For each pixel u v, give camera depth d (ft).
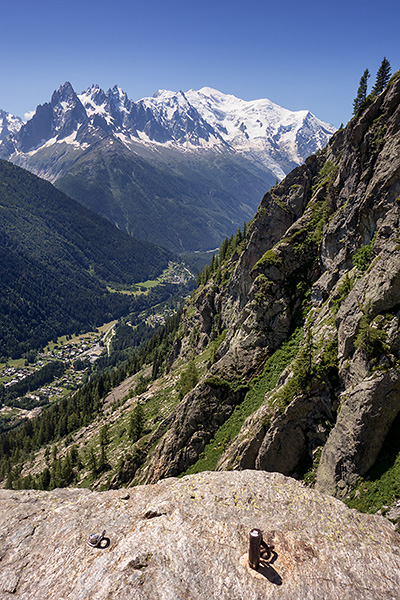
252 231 222.69
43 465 431.84
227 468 127.85
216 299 341.21
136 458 208.13
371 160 127.13
